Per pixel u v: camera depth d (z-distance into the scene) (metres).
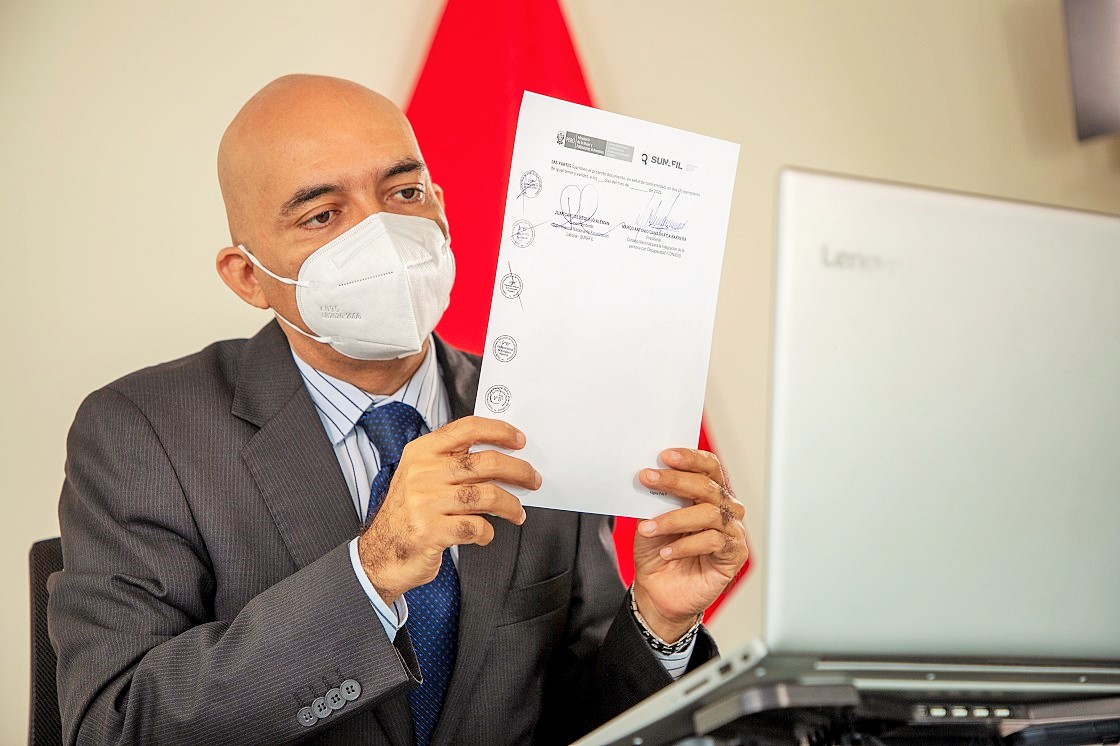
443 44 2.27
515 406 1.11
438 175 2.26
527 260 1.09
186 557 1.28
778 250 0.75
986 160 2.68
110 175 2.18
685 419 1.16
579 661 1.44
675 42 2.54
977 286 0.79
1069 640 0.82
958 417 0.78
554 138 1.07
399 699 1.26
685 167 1.11
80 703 1.15
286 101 1.34
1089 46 2.46
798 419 0.75
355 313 1.32
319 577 1.12
